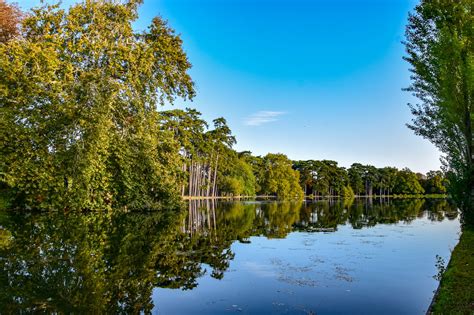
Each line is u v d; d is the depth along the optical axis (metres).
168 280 9.13
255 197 93.44
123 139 24.00
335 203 62.16
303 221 25.77
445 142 17.08
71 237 14.28
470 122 14.82
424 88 16.61
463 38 14.32
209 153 66.56
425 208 44.75
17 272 9.04
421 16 16.20
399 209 42.34
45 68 19.91
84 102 20.89
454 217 29.98
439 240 16.31
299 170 112.56
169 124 48.59
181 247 13.84
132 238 15.01
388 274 10.05
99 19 22.34
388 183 128.88
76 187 20.92
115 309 6.91
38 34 22.22
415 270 10.53
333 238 16.92
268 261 11.63
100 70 22.09
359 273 10.14
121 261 10.80
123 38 23.78
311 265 11.09
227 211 35.22
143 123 24.14
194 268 10.53
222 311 7.09
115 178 24.25
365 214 33.50
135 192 25.58
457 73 14.55
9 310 6.62
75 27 21.81
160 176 26.34
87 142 20.44
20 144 20.12
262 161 96.38
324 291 8.45
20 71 19.34
